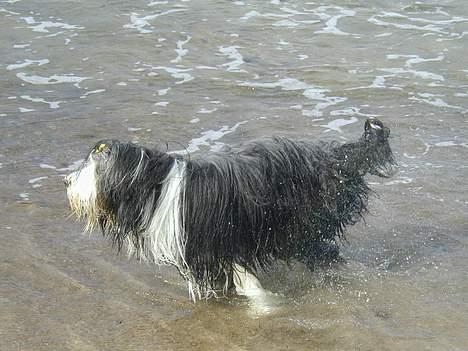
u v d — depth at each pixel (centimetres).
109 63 630
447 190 468
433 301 392
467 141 516
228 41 671
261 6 761
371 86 588
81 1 782
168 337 375
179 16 734
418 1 764
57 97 580
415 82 592
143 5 769
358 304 392
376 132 406
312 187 395
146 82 600
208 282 392
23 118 551
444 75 602
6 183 481
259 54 642
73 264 418
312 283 405
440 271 411
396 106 560
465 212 451
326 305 392
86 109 563
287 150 395
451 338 370
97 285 405
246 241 388
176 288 405
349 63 623
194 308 392
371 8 746
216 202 381
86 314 388
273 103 567
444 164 492
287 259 399
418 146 511
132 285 406
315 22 711
